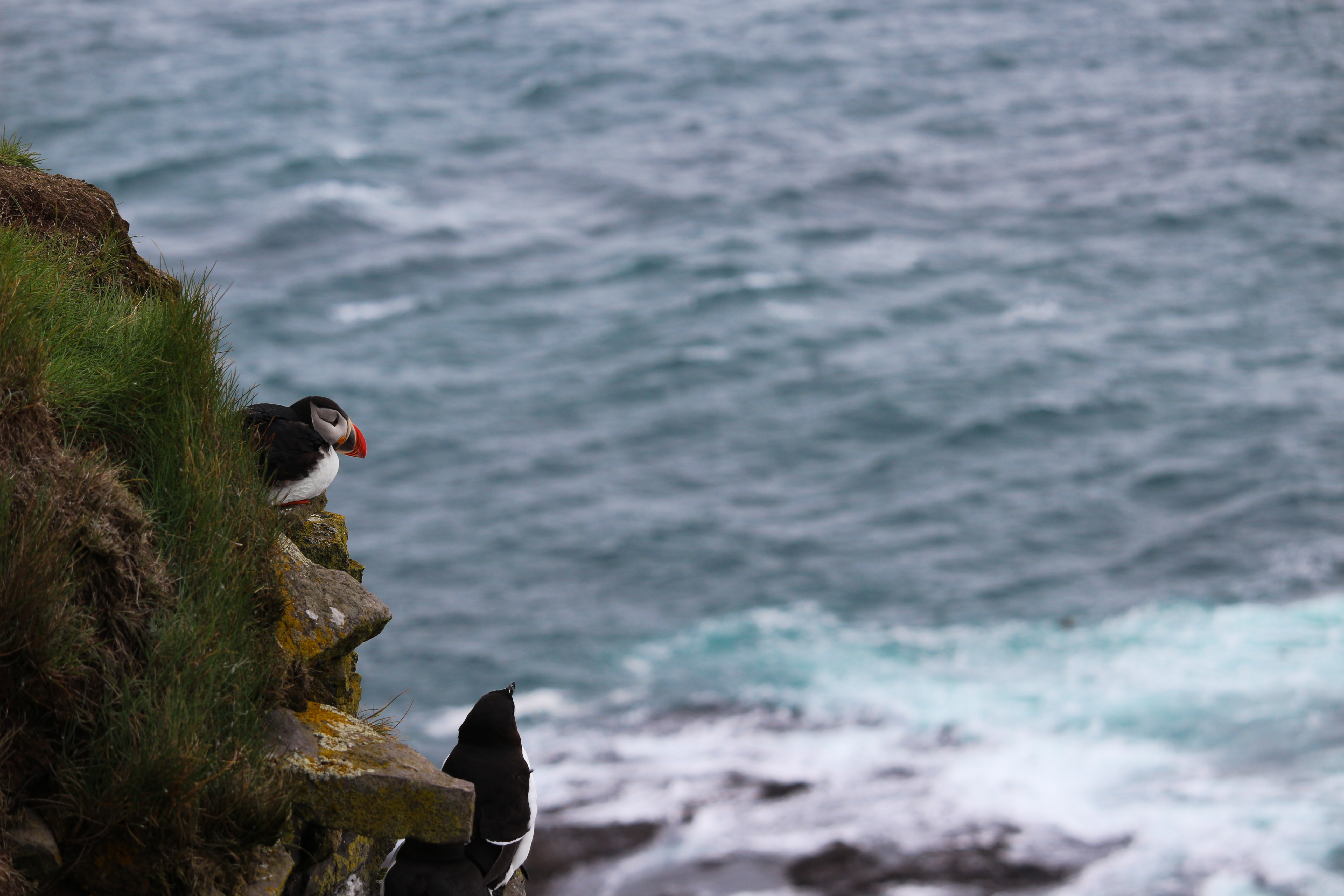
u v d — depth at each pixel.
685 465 54.00
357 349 69.31
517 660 38.25
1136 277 79.25
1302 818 28.31
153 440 4.77
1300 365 63.16
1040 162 110.94
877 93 139.50
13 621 3.76
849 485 51.88
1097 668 36.62
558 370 65.81
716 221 94.69
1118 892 26.16
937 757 32.06
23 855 3.65
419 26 180.12
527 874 5.25
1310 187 97.31
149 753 3.83
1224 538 45.25
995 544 46.03
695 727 34.16
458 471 53.44
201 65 153.38
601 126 128.62
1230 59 148.88
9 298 4.32
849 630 39.91
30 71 146.38
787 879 26.34
